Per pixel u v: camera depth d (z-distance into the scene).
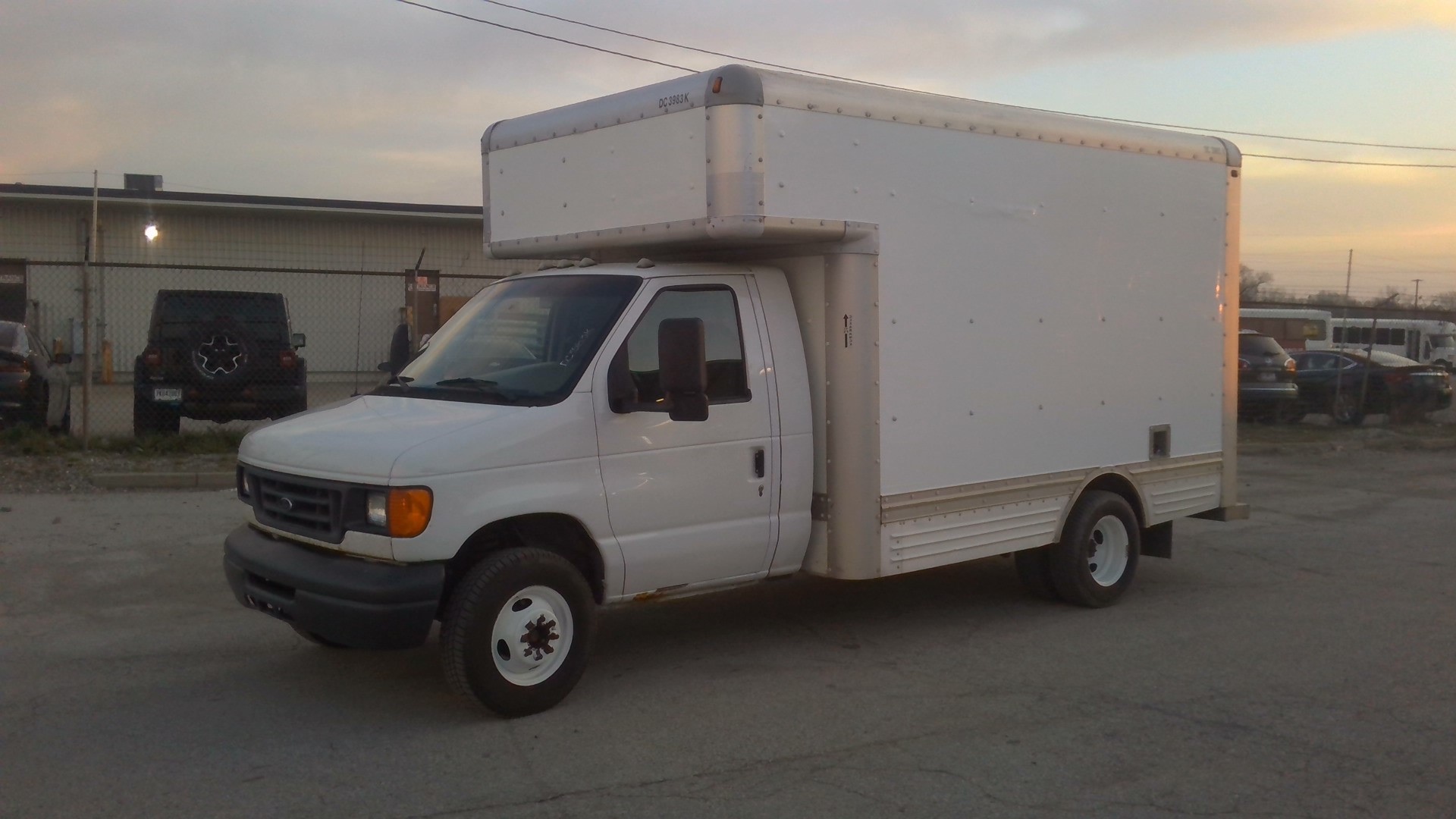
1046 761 5.17
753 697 6.06
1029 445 7.49
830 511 6.62
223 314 14.30
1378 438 19.41
